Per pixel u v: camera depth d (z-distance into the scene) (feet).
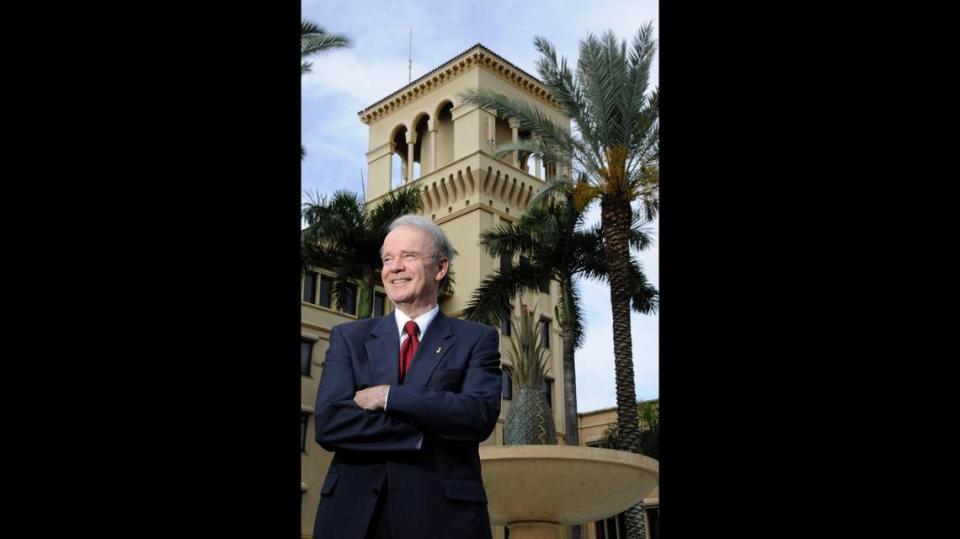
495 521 23.40
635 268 89.66
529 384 25.18
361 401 6.88
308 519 96.53
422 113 154.20
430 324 7.69
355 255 93.04
